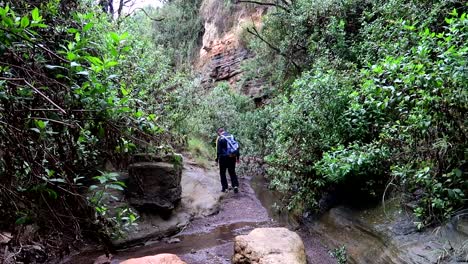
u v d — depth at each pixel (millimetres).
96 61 1898
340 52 7324
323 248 4590
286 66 9859
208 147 10828
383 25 6324
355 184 4941
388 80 3664
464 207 3205
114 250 4859
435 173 3082
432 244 3223
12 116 1697
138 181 3770
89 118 1869
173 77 8500
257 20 14820
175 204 6145
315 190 5289
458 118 2854
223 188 7859
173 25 20875
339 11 8070
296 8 9586
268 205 6984
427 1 5324
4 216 1860
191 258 4734
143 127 2340
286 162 5551
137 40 6879
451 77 2734
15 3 2127
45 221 1918
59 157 1974
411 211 3826
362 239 4117
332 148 4477
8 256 2082
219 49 17297
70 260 4359
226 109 11469
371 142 4496
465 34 2959
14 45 1711
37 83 1729
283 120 5887
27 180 1867
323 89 5043
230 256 4773
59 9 2381
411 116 3174
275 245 4066
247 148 9984
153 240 5305
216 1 19203
